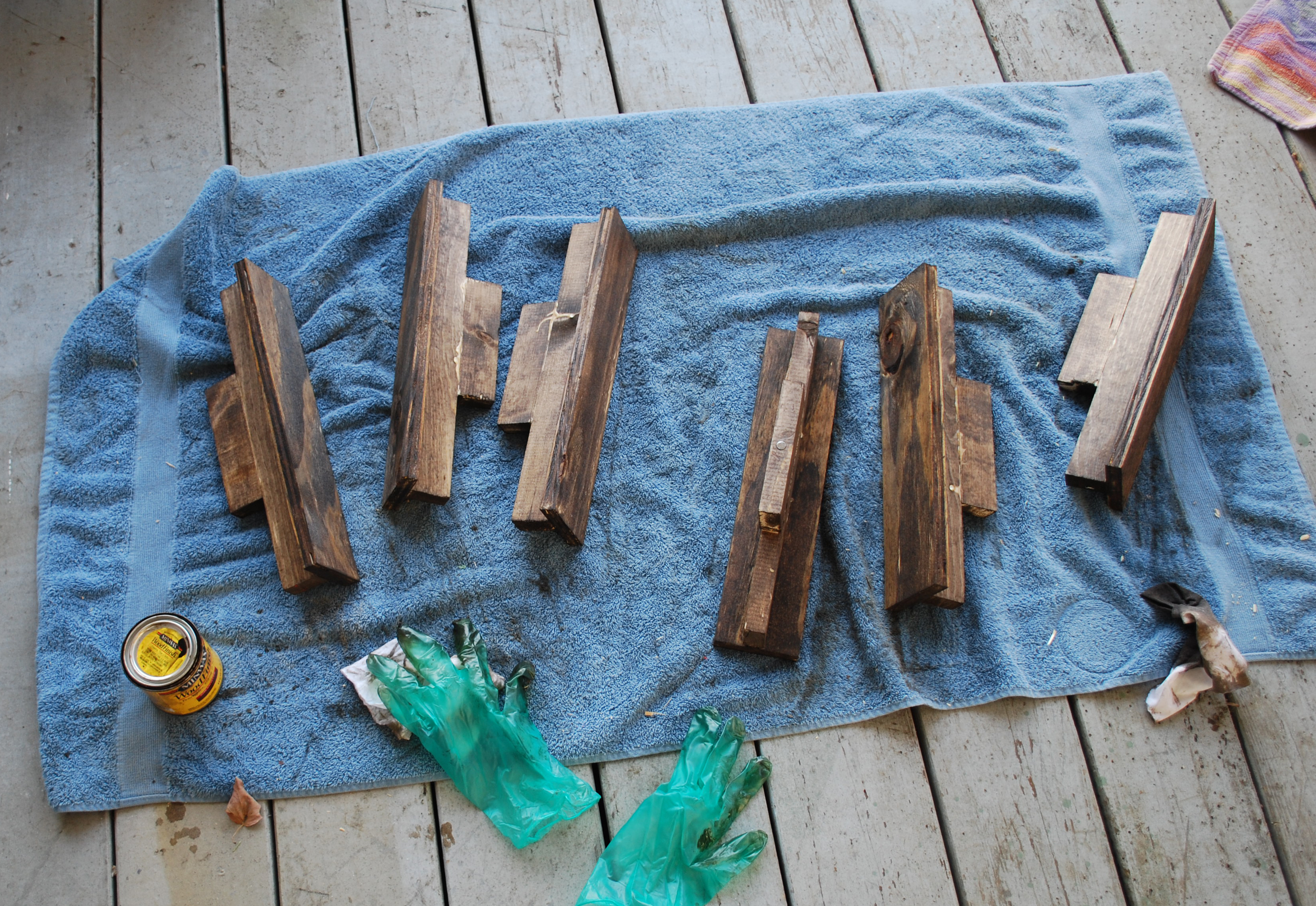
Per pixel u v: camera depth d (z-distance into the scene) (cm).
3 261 151
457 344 140
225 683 128
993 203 156
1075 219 157
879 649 130
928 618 134
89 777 124
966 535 138
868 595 133
